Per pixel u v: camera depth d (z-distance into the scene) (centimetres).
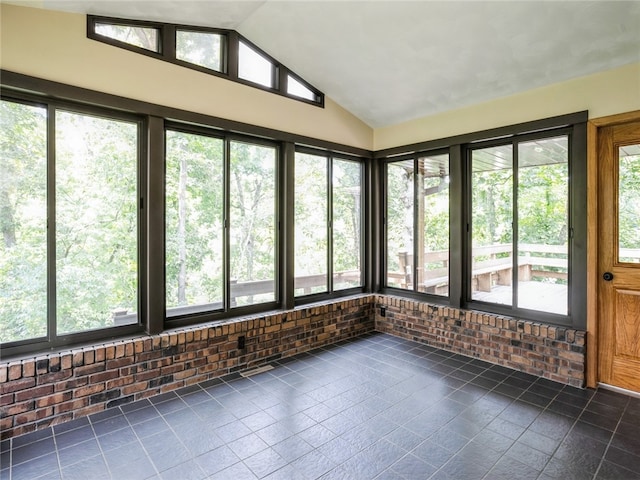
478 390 295
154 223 291
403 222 455
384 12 274
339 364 349
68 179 262
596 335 300
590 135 297
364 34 303
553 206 331
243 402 274
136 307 294
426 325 406
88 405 255
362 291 477
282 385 304
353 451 216
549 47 277
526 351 329
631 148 287
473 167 388
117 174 283
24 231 246
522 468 201
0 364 227
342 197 454
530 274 345
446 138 395
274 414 257
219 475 195
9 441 224
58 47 246
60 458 208
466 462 206
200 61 318
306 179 412
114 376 266
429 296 423
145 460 207
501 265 367
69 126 262
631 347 290
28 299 249
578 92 303
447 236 407
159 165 293
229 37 329
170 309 312
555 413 259
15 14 231
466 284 393
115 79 269
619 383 295
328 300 429
